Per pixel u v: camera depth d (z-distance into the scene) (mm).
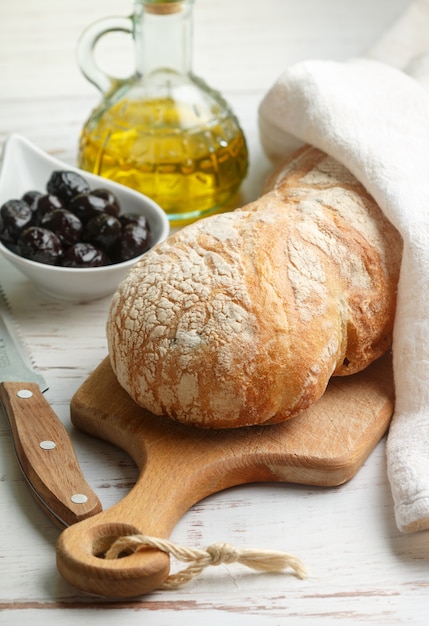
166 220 917
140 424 781
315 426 784
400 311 809
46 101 1146
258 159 1061
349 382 820
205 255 785
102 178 946
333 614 705
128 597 708
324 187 860
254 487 774
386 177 838
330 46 1238
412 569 729
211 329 754
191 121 961
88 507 727
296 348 760
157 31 956
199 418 761
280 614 704
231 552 702
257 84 1175
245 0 1334
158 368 758
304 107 907
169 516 732
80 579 699
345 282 800
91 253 878
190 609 706
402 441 773
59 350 869
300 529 748
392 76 931
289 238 794
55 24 1293
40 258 874
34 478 746
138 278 788
